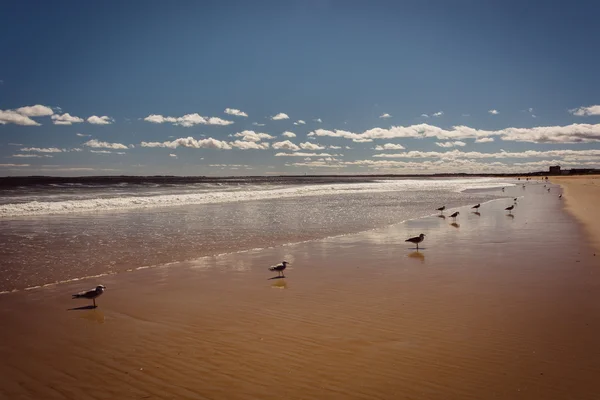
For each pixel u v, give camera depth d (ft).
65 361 22.65
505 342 24.29
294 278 38.96
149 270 42.01
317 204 121.80
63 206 99.66
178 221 79.77
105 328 27.09
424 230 68.18
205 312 29.94
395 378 20.42
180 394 19.27
